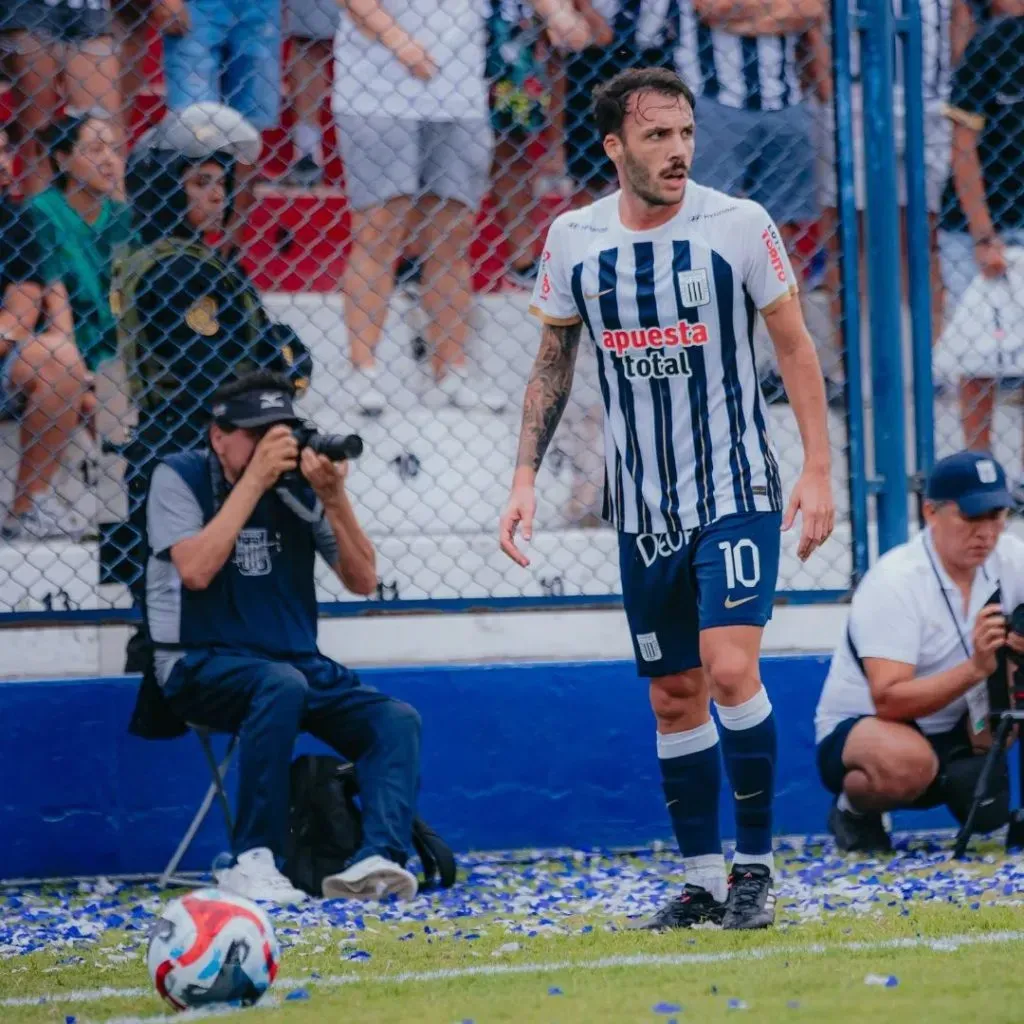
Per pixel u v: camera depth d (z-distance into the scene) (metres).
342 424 23.05
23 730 19.67
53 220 20.67
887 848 19.56
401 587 21.98
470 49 22.19
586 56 22.22
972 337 22.88
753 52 21.80
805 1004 10.90
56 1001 12.20
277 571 18.80
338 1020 10.91
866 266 21.48
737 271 13.99
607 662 20.80
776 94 21.86
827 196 21.69
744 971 12.25
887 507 21.42
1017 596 19.39
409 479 22.94
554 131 22.69
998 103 22.72
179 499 18.58
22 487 20.94
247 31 22.05
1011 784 21.62
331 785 18.03
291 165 22.70
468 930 15.17
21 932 15.86
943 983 11.52
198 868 20.02
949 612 19.09
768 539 14.11
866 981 11.59
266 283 22.84
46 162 20.69
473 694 20.50
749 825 14.41
